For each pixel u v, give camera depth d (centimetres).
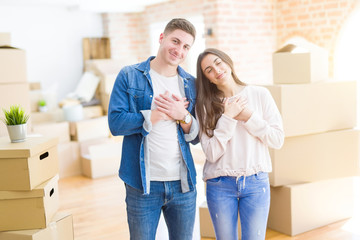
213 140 200
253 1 482
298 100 291
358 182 414
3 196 205
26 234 206
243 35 480
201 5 532
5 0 528
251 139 201
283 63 308
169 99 189
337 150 312
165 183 192
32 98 529
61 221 225
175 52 189
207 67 202
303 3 461
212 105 205
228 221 202
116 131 189
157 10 620
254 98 208
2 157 200
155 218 197
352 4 405
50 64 614
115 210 378
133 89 193
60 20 617
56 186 234
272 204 316
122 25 657
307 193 306
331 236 301
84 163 508
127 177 193
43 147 214
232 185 200
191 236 207
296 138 300
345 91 310
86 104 560
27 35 592
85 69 632
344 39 421
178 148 195
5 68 297
